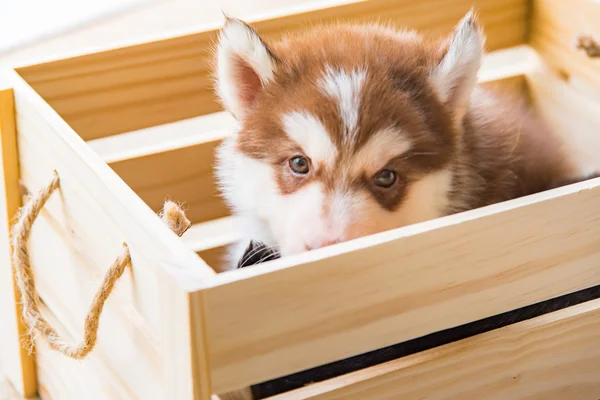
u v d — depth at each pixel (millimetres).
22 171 1453
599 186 1120
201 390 953
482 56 1381
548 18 1922
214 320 929
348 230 1229
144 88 1625
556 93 1933
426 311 1067
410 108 1307
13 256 1368
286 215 1318
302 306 979
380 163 1279
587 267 1165
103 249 1176
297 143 1296
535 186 1630
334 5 1736
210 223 2029
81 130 1589
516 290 1124
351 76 1320
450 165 1369
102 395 1331
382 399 1116
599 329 1236
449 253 1049
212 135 1751
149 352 1095
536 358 1204
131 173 1668
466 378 1163
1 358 1716
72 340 1416
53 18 2363
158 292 987
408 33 1537
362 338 1035
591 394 1284
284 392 1153
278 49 1414
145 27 2385
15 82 1428
